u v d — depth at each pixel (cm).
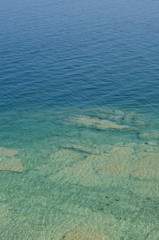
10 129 3966
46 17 9331
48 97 4859
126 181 2914
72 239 2259
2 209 2558
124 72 5662
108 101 4772
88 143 3606
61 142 3644
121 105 4659
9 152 3419
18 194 2748
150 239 2272
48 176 3000
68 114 4388
